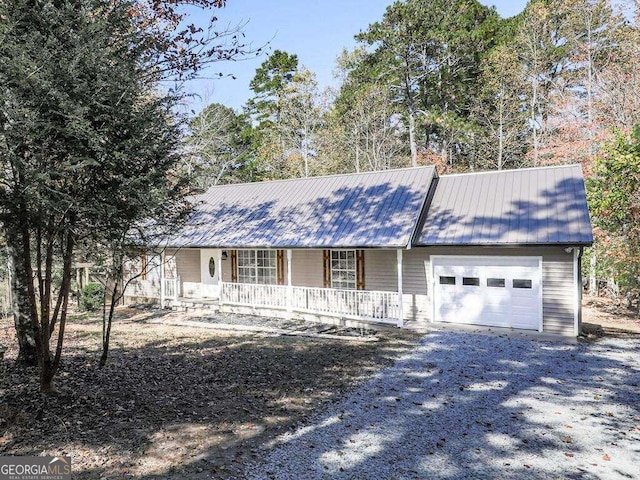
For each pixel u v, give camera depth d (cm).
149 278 1945
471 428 602
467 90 3058
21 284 853
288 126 3475
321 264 1612
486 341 1138
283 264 1703
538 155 2417
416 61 2920
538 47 2633
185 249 1925
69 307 1741
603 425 612
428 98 3167
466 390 764
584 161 1961
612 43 2195
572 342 1117
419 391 759
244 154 3800
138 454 510
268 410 664
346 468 487
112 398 698
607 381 812
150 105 614
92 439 548
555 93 2375
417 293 1414
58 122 511
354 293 1430
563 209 1248
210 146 2808
